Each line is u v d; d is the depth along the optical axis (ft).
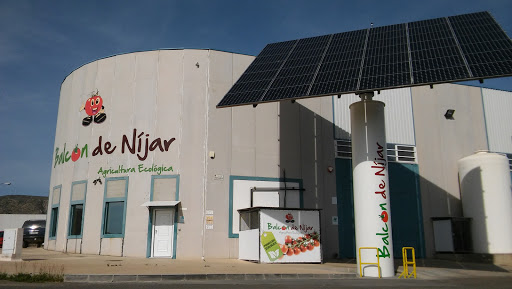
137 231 68.74
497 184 76.54
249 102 51.31
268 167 73.41
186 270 47.60
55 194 82.79
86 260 58.85
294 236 62.03
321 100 79.41
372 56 53.01
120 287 35.42
